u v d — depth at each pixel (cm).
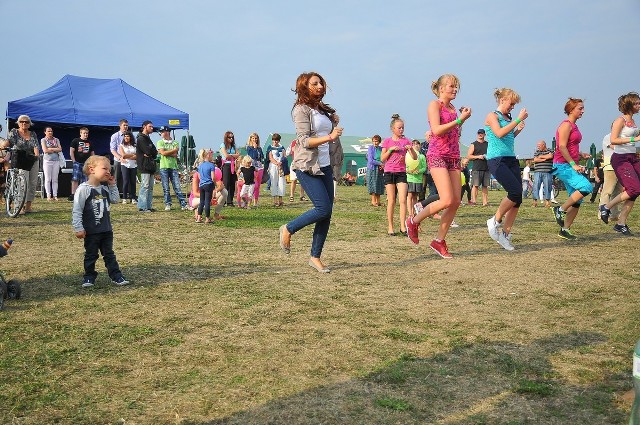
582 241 897
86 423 290
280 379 343
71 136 2522
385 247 840
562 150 888
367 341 409
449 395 319
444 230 744
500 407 305
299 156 626
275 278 620
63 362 371
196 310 491
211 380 342
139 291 558
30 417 296
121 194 1756
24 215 1271
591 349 390
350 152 4506
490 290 561
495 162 793
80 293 550
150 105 2147
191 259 736
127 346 401
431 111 711
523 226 1116
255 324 451
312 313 480
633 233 998
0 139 1298
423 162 1094
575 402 310
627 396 309
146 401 315
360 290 562
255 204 1714
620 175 955
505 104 793
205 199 1181
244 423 289
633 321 452
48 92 2022
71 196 1773
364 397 317
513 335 420
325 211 636
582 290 559
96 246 580
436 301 519
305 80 623
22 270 653
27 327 442
